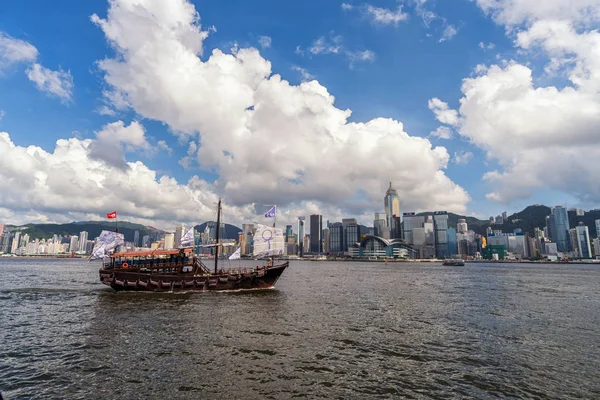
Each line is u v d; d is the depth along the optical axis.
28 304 52.25
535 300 60.44
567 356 27.61
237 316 42.47
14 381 21.91
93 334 33.62
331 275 133.38
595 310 49.72
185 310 46.75
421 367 24.86
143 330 35.19
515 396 20.27
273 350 28.44
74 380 22.06
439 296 64.69
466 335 34.09
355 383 21.89
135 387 20.95
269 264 78.56
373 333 34.41
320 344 30.33
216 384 21.42
